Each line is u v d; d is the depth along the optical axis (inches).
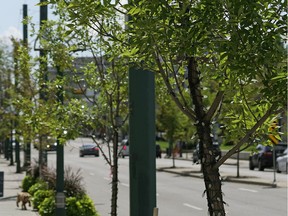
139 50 266.8
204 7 249.3
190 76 279.4
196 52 261.0
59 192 655.1
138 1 255.8
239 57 247.3
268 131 302.4
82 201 716.7
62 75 570.3
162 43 263.7
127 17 335.0
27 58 859.4
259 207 922.1
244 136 292.0
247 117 300.0
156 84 459.8
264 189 1208.2
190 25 252.2
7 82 1572.3
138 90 348.8
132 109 350.3
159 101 493.4
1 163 2593.5
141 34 257.0
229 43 246.1
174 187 1326.3
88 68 527.8
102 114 506.3
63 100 567.8
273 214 842.8
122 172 1849.2
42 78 625.6
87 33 469.7
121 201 1045.2
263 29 248.1
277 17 258.2
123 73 471.8
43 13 779.4
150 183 347.9
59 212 655.8
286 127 304.3
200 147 276.1
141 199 346.6
